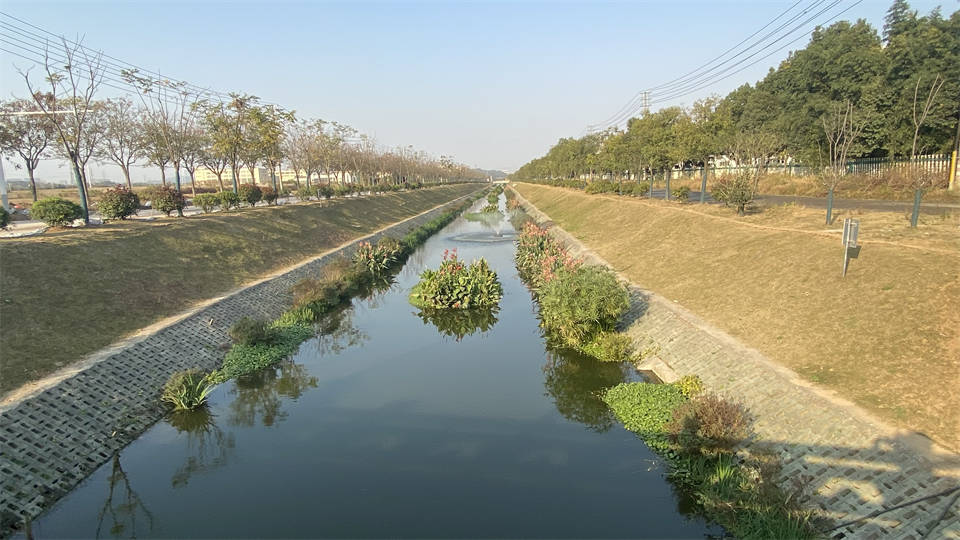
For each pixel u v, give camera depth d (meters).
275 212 28.69
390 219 43.22
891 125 28.61
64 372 9.87
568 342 13.70
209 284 17.34
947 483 5.79
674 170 59.94
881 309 9.54
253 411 10.88
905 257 10.90
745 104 46.56
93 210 29.36
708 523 6.92
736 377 9.52
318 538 6.82
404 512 7.33
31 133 30.08
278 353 13.59
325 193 39.44
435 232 43.53
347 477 8.30
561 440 9.30
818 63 34.97
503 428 9.86
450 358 13.95
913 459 6.26
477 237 39.56
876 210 17.12
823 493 6.41
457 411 10.66
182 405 10.52
